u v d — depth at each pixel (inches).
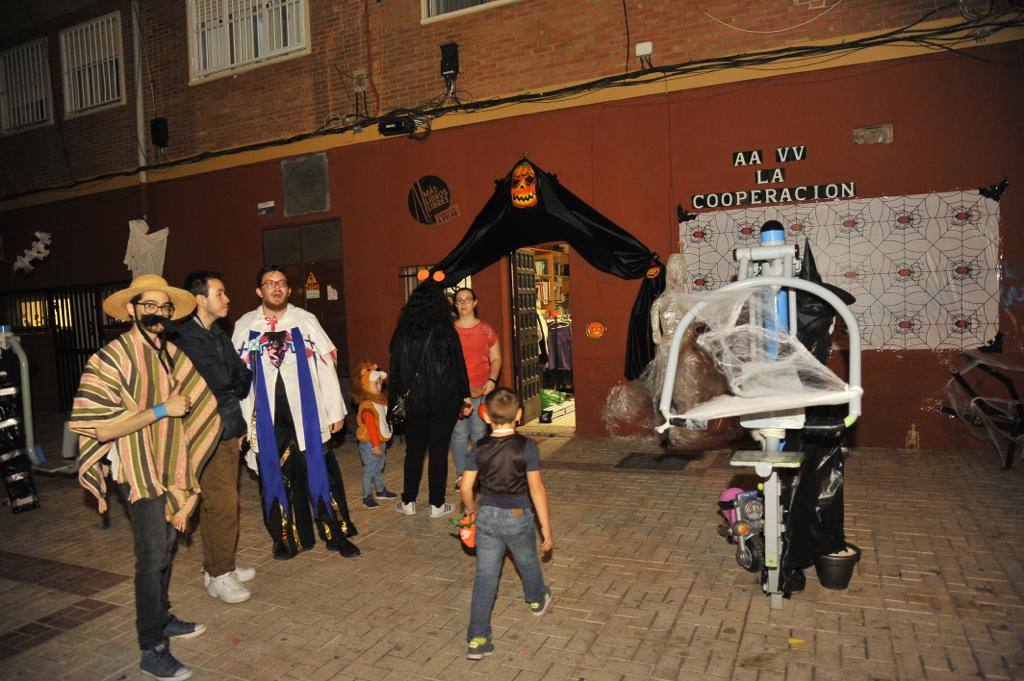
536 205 328.5
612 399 323.6
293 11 388.8
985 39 259.9
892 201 276.1
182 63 425.4
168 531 143.0
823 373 142.4
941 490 227.1
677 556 183.5
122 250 455.2
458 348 216.7
